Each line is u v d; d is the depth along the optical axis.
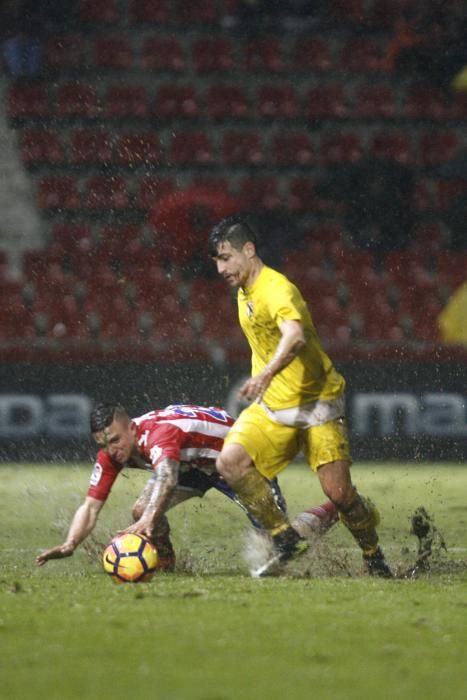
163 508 19.25
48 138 72.25
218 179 71.50
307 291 63.56
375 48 78.06
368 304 63.09
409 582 18.81
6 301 61.50
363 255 65.94
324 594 16.83
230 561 23.30
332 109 75.50
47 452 52.88
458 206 69.38
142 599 16.17
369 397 53.50
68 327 60.75
